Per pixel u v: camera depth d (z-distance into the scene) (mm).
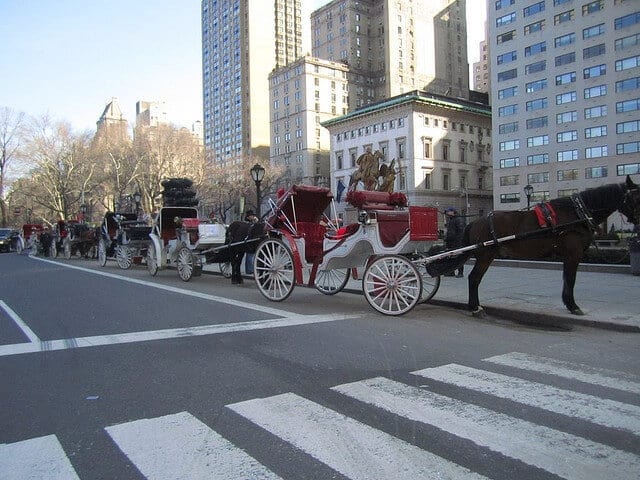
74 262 26156
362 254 10156
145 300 11203
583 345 7008
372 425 4211
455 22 128500
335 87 114250
